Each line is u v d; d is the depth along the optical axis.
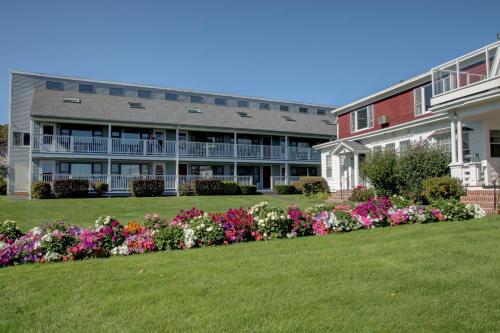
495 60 14.09
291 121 34.19
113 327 3.54
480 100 12.44
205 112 31.16
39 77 29.97
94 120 24.80
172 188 26.64
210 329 3.45
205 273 5.21
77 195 22.58
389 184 14.84
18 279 5.16
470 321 3.52
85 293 4.49
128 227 7.56
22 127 28.28
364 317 3.64
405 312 3.74
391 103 21.44
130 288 4.64
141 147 26.53
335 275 4.99
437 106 14.38
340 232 8.44
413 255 5.96
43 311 3.98
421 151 14.55
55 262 6.28
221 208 16.83
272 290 4.44
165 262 5.95
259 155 30.47
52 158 24.66
